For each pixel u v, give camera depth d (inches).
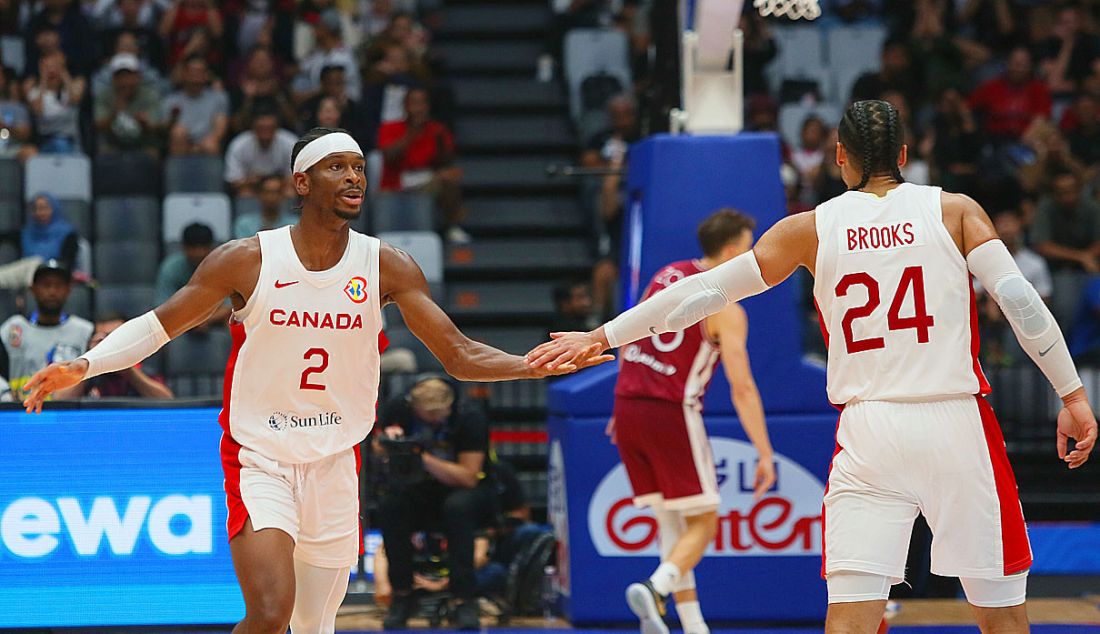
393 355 649.6
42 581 418.6
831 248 272.2
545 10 1070.4
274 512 278.8
